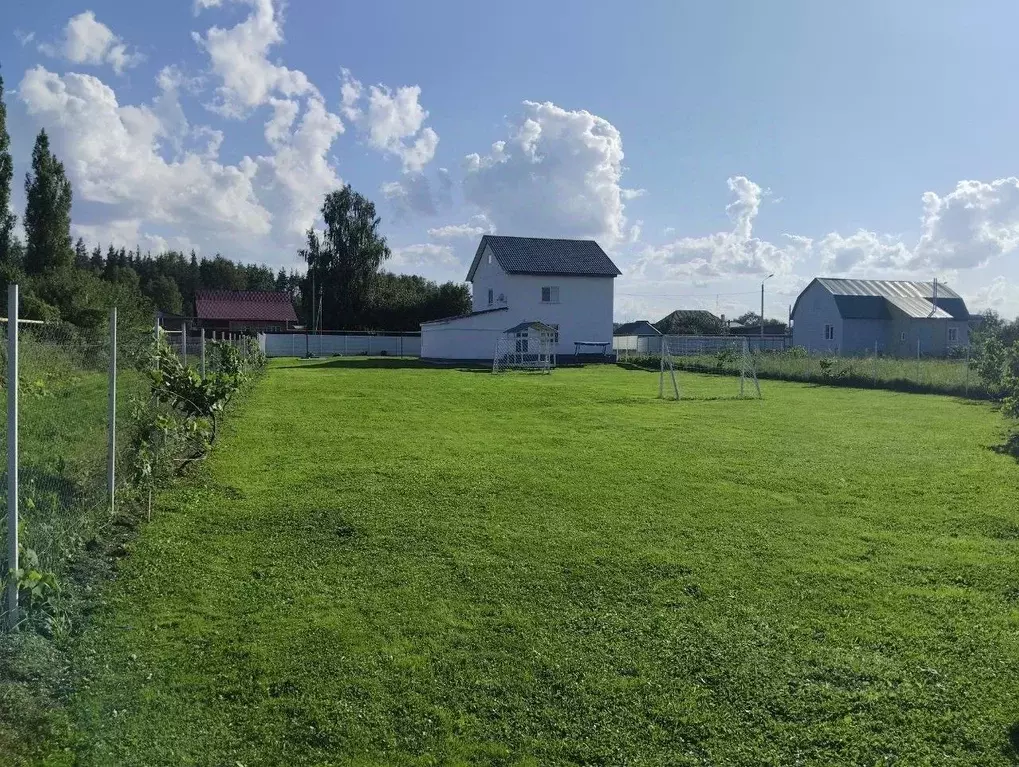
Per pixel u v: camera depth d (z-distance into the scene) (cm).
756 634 468
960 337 4719
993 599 529
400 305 6222
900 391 2272
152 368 1003
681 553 620
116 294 2864
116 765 328
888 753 348
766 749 352
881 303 4803
